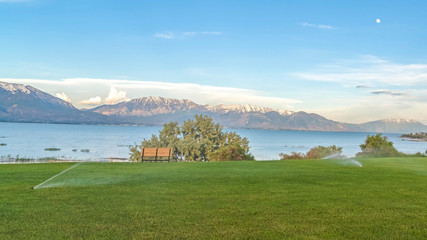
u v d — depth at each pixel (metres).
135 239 6.05
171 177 12.97
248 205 8.45
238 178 12.77
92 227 6.64
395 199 9.31
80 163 18.33
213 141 42.50
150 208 8.07
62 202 8.53
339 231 6.61
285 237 6.25
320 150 33.88
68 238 6.04
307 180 12.42
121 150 79.38
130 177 12.88
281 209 8.11
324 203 8.75
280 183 11.70
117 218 7.24
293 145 122.94
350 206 8.48
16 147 78.62
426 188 10.97
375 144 34.25
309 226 6.88
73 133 195.25
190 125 42.19
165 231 6.48
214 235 6.30
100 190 10.11
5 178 12.28
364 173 14.62
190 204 8.50
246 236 6.27
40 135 152.25
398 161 21.47
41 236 6.12
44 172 14.09
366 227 6.87
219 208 8.14
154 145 40.44
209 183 11.56
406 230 6.73
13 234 6.19
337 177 13.28
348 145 123.56
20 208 7.91
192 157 40.22
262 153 72.56
